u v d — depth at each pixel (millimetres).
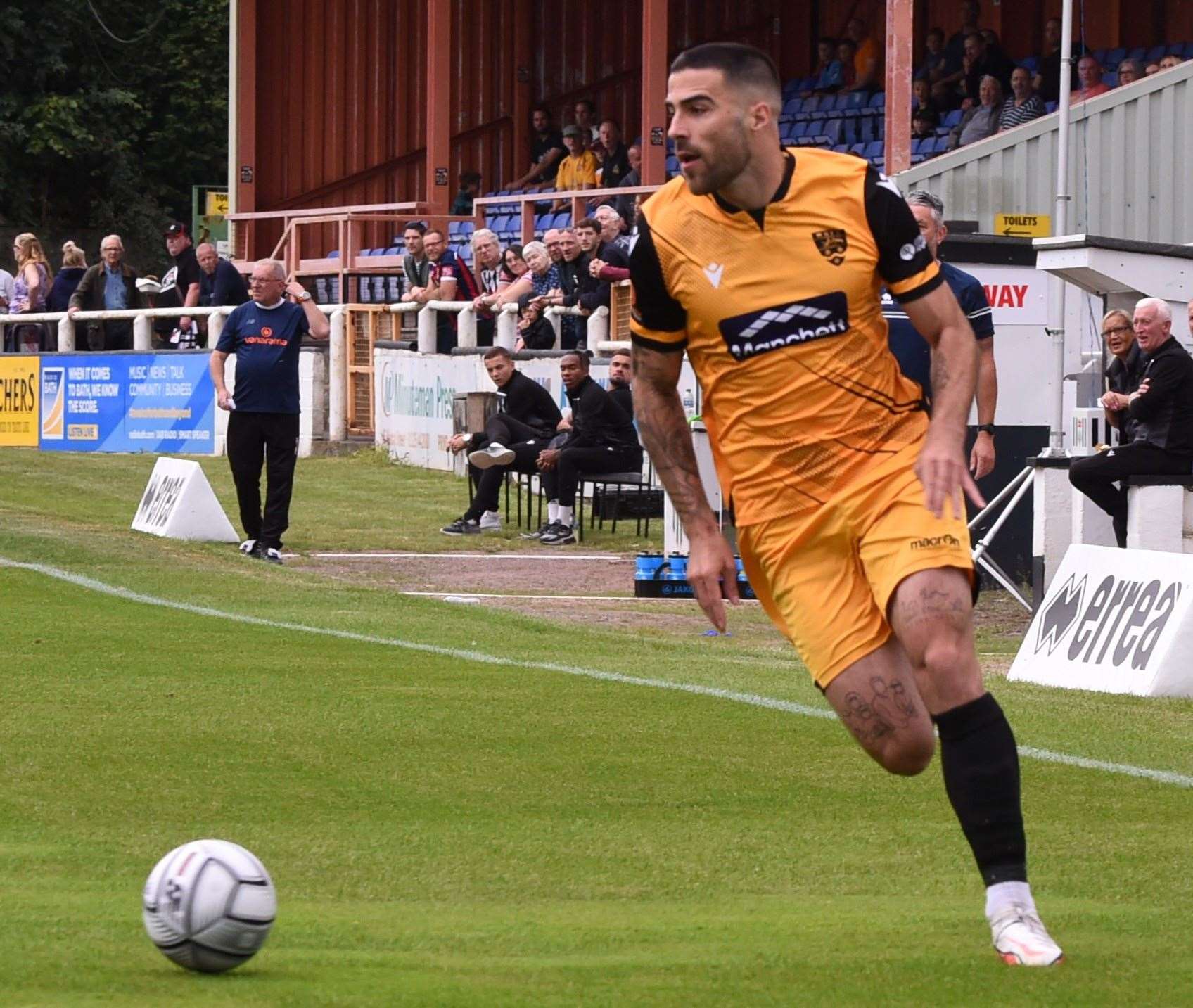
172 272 47438
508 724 12734
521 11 52969
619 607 21562
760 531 7531
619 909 7824
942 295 7320
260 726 12531
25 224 82312
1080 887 8320
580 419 28109
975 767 6809
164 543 24734
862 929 7293
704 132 7137
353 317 40469
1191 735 12891
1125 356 21656
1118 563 15609
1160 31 42906
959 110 42469
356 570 24766
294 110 55219
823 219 7270
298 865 8719
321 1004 5828
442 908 7812
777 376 7355
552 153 48750
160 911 6230
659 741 12164
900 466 7285
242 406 25203
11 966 6352
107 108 83438
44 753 11516
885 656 7340
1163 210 30688
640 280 7566
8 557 22609
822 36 49906
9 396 45562
